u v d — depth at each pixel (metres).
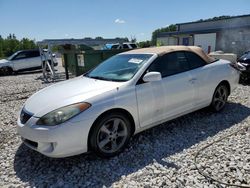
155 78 3.67
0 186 2.95
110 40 13.01
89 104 3.23
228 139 3.92
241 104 5.79
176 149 3.68
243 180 2.81
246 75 8.18
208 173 2.99
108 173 3.13
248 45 23.25
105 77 4.04
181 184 2.81
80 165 3.33
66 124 3.05
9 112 6.14
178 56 4.40
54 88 3.94
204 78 4.63
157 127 4.51
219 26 28.22
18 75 16.61
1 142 4.21
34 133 3.12
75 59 10.45
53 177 3.10
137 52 4.48
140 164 3.31
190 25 31.78
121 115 3.52
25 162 3.50
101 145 3.38
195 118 4.92
